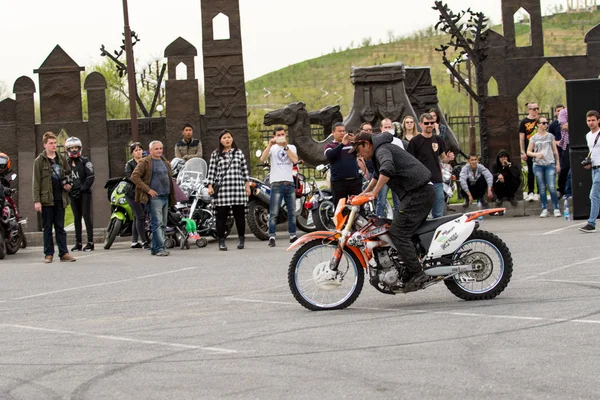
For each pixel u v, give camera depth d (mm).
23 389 6867
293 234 17641
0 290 12836
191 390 6594
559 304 9336
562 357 7031
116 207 18359
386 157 9625
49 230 16281
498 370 6730
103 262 15891
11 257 17906
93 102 22250
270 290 11516
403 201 9664
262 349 7895
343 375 6824
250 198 18844
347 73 94750
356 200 9664
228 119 22047
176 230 17797
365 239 9750
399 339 8023
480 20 23391
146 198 16469
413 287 9734
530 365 6832
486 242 9859
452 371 6766
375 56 98000
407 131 16500
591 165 16250
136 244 18328
